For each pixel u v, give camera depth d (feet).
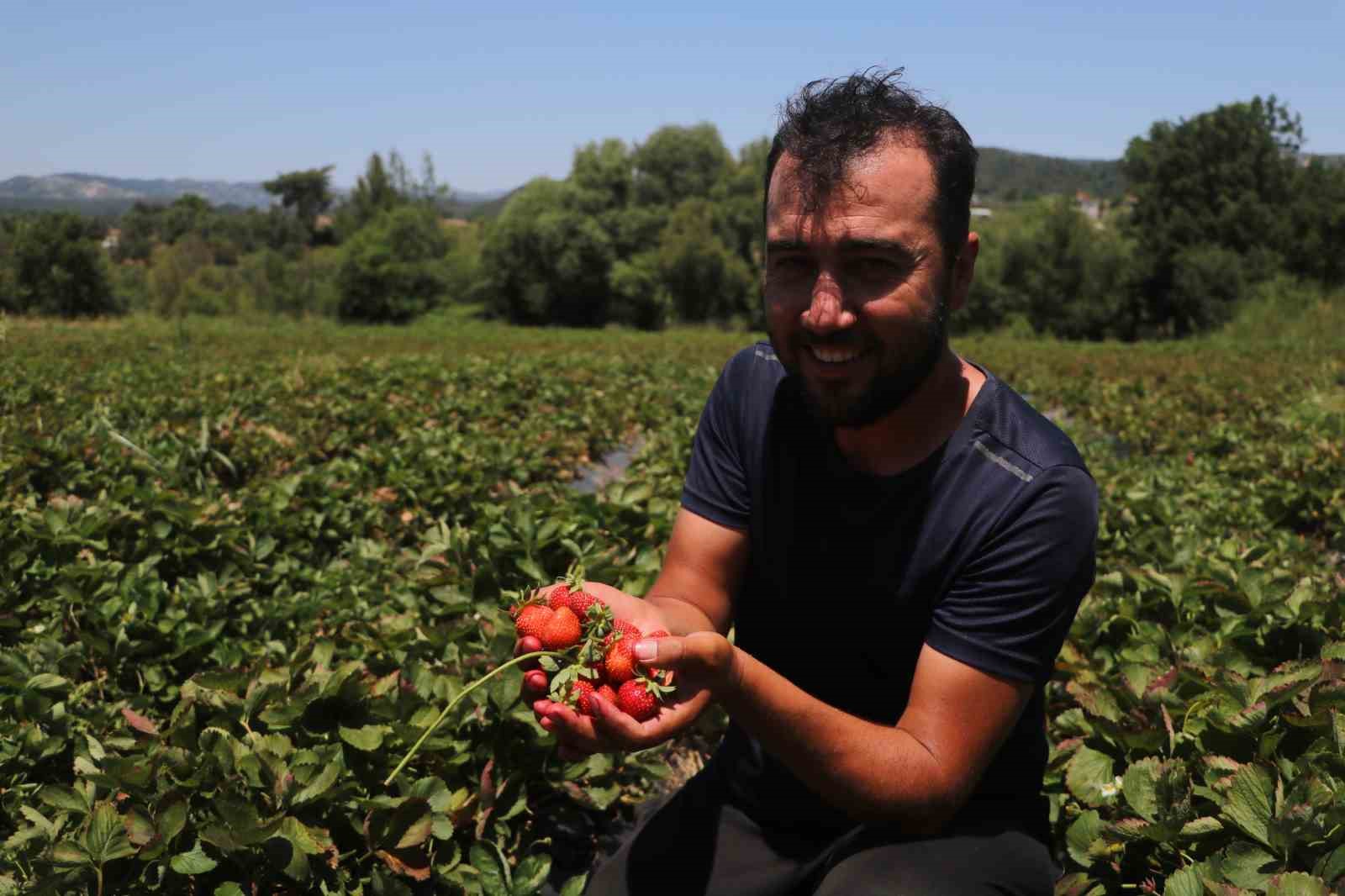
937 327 6.07
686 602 7.56
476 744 11.50
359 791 9.70
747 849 7.43
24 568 15.88
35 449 22.65
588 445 39.96
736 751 7.71
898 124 5.88
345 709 10.53
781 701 5.97
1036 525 6.24
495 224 266.16
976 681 6.31
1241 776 8.11
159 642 13.65
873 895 6.32
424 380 50.16
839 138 5.83
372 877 9.20
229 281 278.67
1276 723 9.27
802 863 7.26
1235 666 11.19
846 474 6.64
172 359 76.54
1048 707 12.94
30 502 18.58
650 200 296.51
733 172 296.71
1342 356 97.86
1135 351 120.98
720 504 7.55
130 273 282.97
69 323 170.60
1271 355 103.86
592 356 84.94
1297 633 11.68
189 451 24.99
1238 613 13.04
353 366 54.39
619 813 12.50
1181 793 8.59
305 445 30.83
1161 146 203.21
